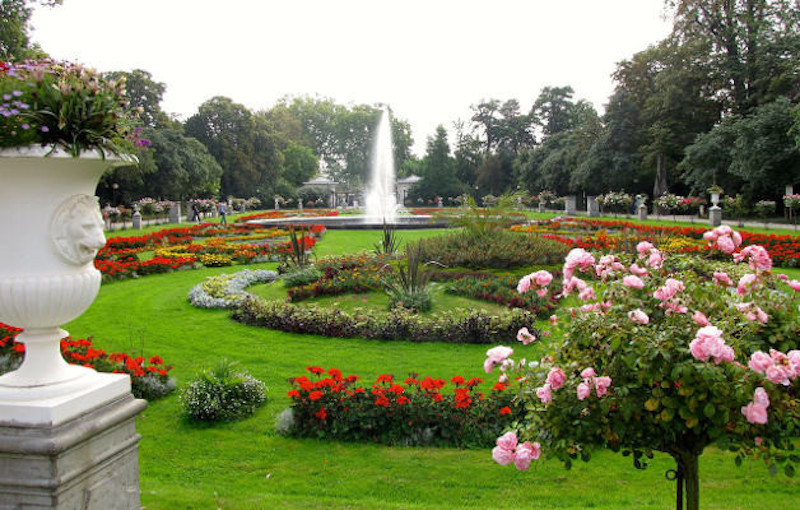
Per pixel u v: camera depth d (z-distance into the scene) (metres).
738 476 3.78
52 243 2.36
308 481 3.65
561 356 2.62
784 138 24.70
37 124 2.25
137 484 2.73
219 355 6.56
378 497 3.45
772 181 26.52
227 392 4.81
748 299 2.68
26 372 2.48
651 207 35.47
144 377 5.24
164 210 33.88
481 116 59.31
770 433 2.28
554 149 45.38
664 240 13.81
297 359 6.36
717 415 2.16
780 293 2.72
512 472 3.79
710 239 2.94
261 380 5.72
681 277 2.77
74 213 2.41
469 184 57.41
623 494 3.51
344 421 4.32
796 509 3.30
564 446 2.38
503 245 10.97
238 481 3.64
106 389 2.58
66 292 2.39
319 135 77.12
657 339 2.24
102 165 2.53
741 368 2.12
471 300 8.71
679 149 32.00
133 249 16.19
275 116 66.69
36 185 2.32
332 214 37.25
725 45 30.59
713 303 2.52
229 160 48.06
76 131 2.34
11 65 2.41
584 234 19.95
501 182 54.00
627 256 3.02
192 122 47.66
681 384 2.13
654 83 33.25
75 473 2.31
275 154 52.16
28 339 2.51
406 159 73.56
